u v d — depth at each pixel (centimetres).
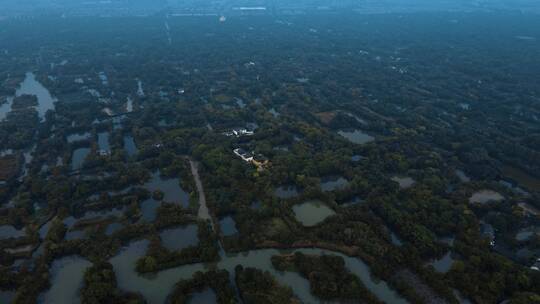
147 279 15638
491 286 14925
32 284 14975
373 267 15850
